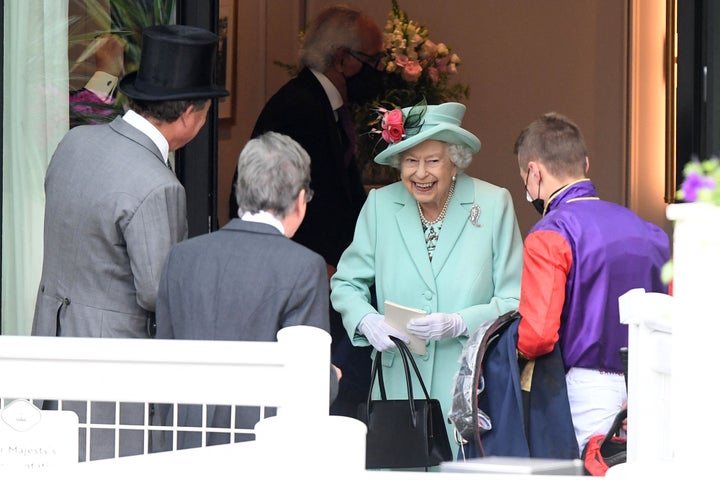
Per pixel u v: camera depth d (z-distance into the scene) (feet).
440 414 43.47
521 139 41.14
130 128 38.24
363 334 45.93
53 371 26.89
